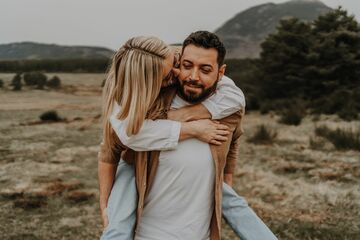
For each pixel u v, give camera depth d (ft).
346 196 24.34
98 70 223.92
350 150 38.14
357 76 82.53
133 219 6.29
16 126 57.11
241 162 34.01
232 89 6.52
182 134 6.05
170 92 6.38
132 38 6.10
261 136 44.42
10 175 30.50
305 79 83.15
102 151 6.61
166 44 6.04
